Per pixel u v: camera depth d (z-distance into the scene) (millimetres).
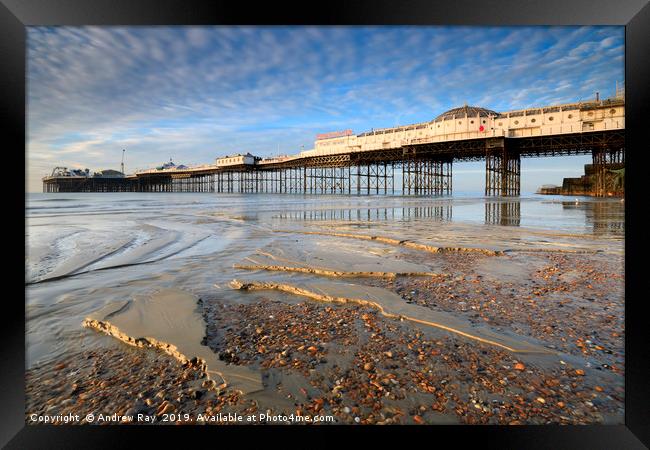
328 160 72438
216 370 2553
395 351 2857
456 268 5742
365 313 3721
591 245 7984
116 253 6977
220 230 10781
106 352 2861
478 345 2971
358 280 5012
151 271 5523
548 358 2748
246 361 2688
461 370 2582
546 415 2131
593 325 3373
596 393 2320
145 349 2916
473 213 18625
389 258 6457
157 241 8469
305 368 2596
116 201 35719
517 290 4531
